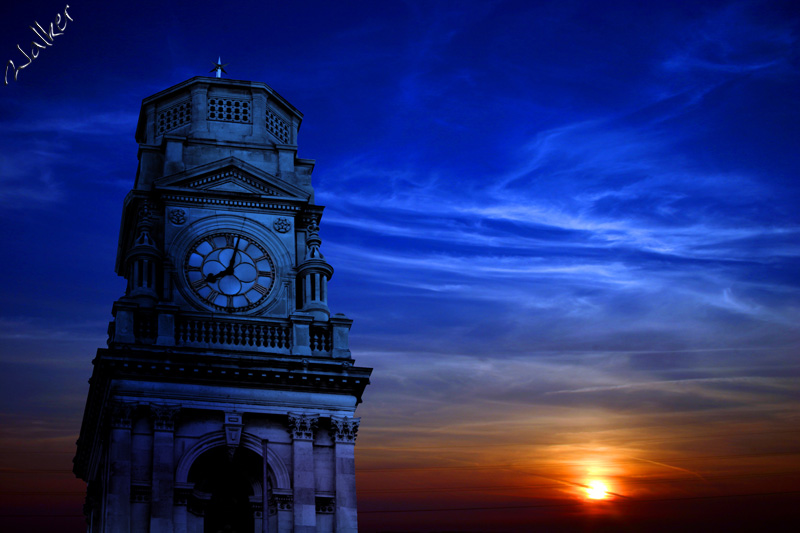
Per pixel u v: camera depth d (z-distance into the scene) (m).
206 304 48.41
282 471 45.16
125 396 44.19
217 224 50.06
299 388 46.47
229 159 50.88
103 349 44.25
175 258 48.84
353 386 47.03
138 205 50.28
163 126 53.41
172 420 44.25
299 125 55.81
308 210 51.94
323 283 49.69
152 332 46.16
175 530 43.03
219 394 45.44
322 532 44.66
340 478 45.38
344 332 48.06
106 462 44.91
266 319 47.56
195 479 44.59
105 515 42.34
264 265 49.88
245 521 45.81
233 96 53.59
